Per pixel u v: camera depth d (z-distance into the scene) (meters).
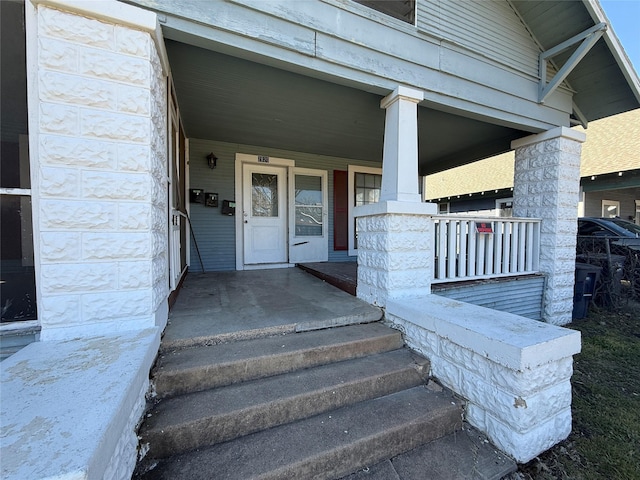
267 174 5.33
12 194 1.59
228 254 5.02
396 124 2.83
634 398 2.31
